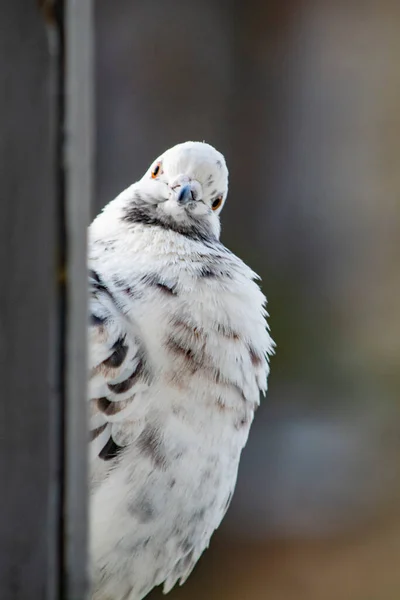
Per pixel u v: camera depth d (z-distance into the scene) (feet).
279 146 55.42
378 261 55.77
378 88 55.83
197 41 53.78
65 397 9.20
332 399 53.88
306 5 55.01
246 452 52.01
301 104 55.52
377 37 55.47
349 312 55.36
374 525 50.24
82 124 9.08
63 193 9.04
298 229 55.42
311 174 55.77
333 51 55.52
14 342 9.14
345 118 55.77
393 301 55.47
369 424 53.31
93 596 22.13
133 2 52.85
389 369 54.39
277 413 53.26
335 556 48.19
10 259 9.09
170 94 53.62
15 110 8.95
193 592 46.93
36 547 9.28
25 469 9.21
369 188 56.03
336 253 55.72
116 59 52.65
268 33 54.75
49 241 9.09
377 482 51.75
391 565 47.44
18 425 9.18
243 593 46.70
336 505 50.96
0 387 9.15
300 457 52.08
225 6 54.13
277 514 50.60
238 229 54.90
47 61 8.90
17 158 9.00
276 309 54.24
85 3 9.00
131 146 52.80
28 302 9.13
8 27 8.87
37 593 9.30
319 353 54.34
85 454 9.30
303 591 46.16
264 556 48.57
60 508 9.28
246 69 54.75
